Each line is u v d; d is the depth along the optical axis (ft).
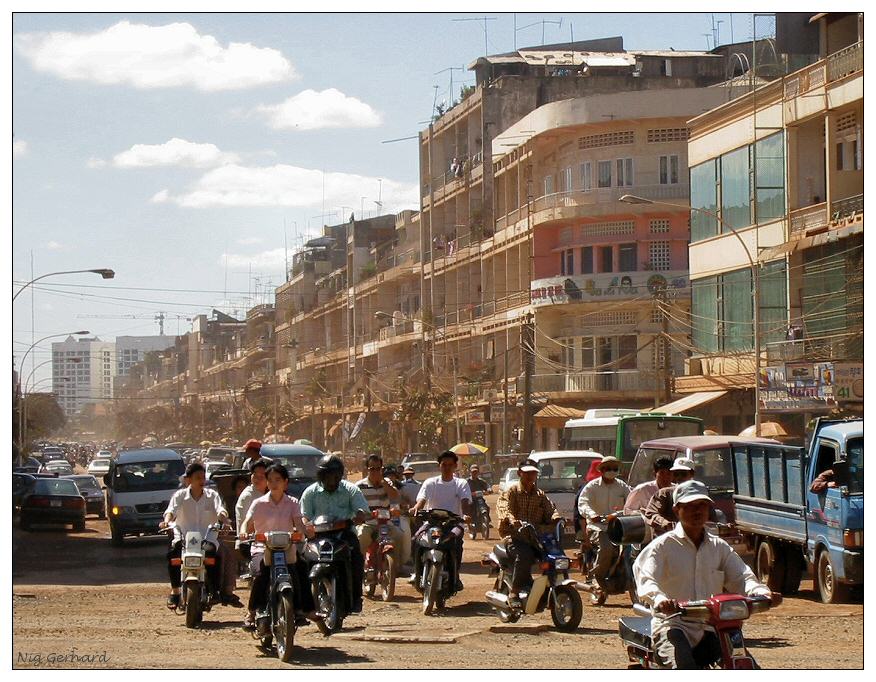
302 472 87.04
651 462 74.28
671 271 189.57
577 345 197.98
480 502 105.70
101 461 257.75
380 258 331.16
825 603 56.03
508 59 248.93
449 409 235.20
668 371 155.02
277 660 39.42
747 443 65.10
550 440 207.51
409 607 57.62
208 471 121.39
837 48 142.00
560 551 47.78
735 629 25.72
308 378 380.37
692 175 157.69
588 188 198.39
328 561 41.98
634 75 237.66
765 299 136.36
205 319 581.53
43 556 93.35
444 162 271.69
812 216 127.65
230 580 50.67
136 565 85.46
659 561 27.12
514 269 224.12
